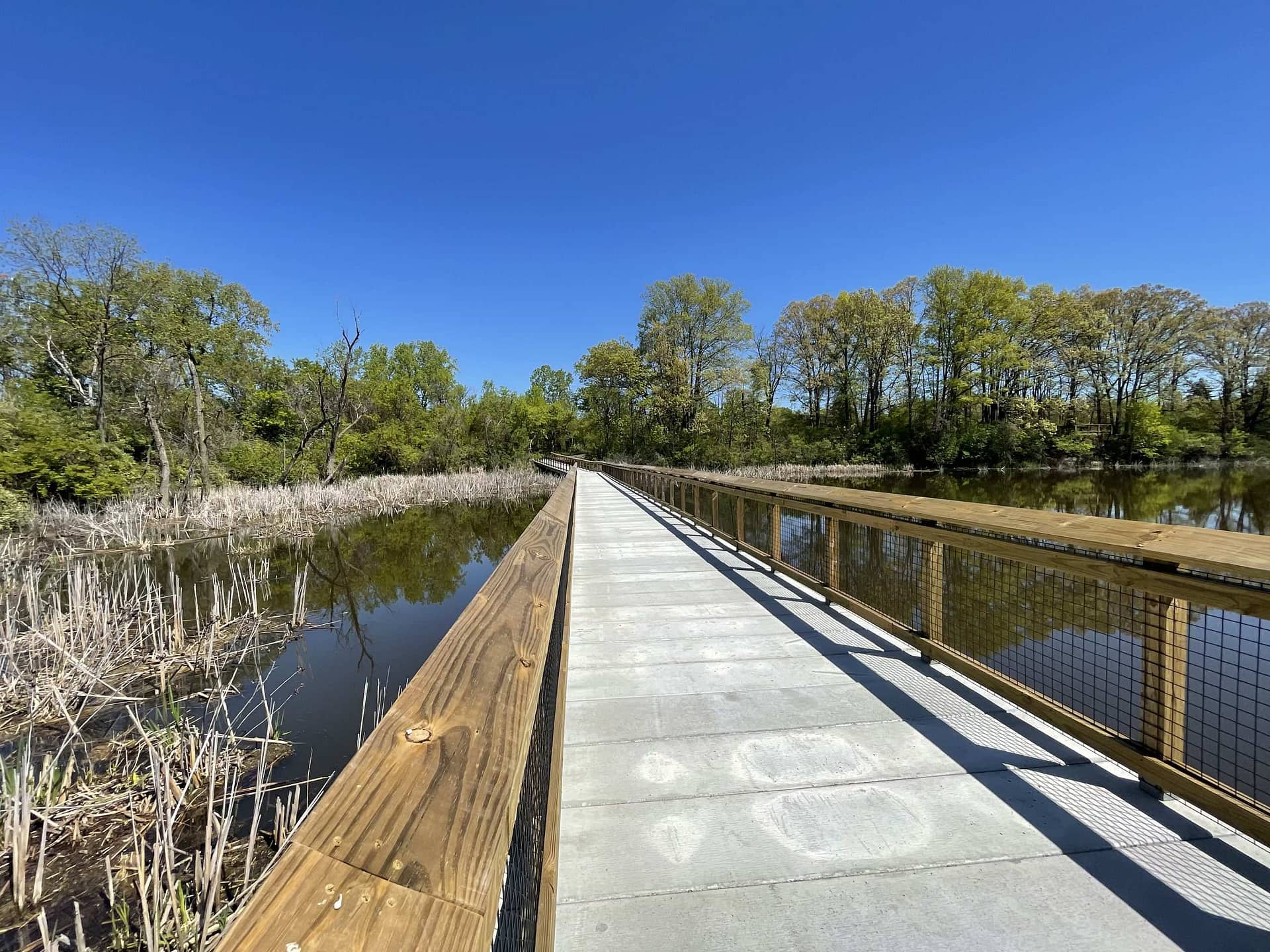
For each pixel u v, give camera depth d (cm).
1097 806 190
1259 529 1411
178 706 452
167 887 267
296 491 1802
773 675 306
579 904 157
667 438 3631
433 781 54
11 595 708
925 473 3431
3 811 312
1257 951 135
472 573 984
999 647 417
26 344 1658
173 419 1892
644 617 414
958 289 3550
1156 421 3362
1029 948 139
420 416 2973
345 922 36
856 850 174
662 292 3719
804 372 3991
